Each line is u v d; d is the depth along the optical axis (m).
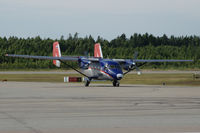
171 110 36.00
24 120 29.31
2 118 30.52
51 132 23.89
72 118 30.41
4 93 62.31
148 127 25.72
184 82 108.50
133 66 90.94
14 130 24.59
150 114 32.97
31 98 51.47
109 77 86.75
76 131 24.23
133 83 109.44
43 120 29.28
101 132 23.89
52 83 107.50
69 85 95.06
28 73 198.50
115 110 36.19
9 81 120.94
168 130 24.44
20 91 67.94
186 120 29.03
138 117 30.89
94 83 113.38
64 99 49.72
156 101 46.09
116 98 51.22
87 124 27.17
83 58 93.06
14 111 35.59
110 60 89.56
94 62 90.00
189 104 42.03
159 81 116.44
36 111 35.53
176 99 49.06
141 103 43.50
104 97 53.16
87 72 90.88
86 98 51.31
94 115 32.31
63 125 26.70
